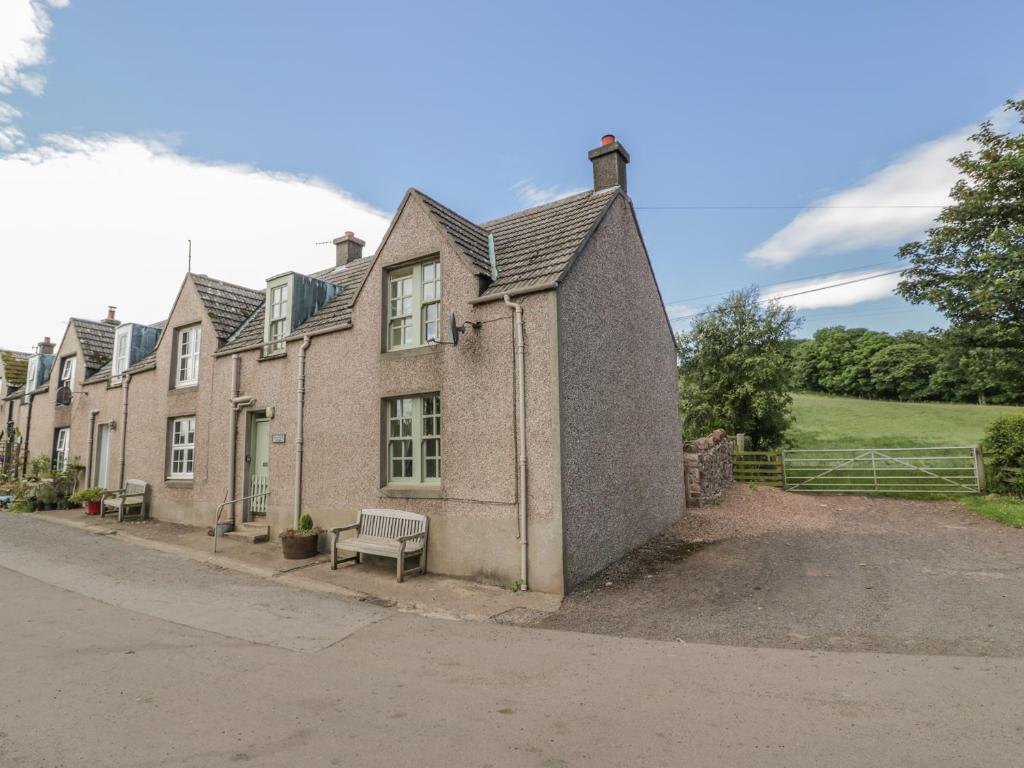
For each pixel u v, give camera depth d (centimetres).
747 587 782
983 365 1528
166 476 1505
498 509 861
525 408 852
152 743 375
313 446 1148
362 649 583
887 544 977
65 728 396
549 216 1109
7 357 2572
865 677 479
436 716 421
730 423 2070
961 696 434
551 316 845
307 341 1181
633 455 1062
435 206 1041
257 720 412
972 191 1487
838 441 2711
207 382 1414
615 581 849
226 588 838
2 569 931
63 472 1820
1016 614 623
